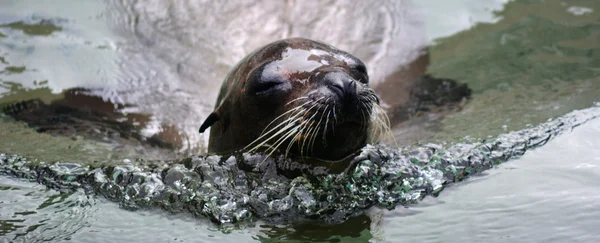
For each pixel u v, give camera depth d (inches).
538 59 620.1
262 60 426.9
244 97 417.1
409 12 723.4
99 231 341.7
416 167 403.2
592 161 401.7
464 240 327.3
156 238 337.4
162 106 577.3
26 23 673.0
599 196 358.6
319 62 410.3
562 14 708.0
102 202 373.4
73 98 581.0
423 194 379.2
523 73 596.1
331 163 401.1
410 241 330.3
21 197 377.1
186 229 347.6
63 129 522.0
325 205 370.9
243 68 438.3
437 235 334.3
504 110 512.4
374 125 435.8
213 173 393.4
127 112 568.1
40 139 491.2
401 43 672.4
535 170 395.9
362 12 698.8
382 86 606.5
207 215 361.4
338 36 657.0
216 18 673.6
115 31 669.9
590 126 451.8
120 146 492.4
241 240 337.7
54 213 359.9
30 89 585.3
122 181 390.3
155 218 358.3
